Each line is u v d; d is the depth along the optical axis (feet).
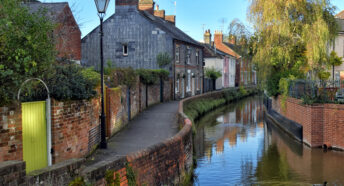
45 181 15.61
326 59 67.87
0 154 18.31
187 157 35.86
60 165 16.94
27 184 14.67
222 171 38.99
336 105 48.39
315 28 64.03
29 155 21.07
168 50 95.04
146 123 52.08
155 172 26.35
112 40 96.37
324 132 50.62
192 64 117.60
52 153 23.75
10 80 19.27
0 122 18.29
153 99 80.79
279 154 47.16
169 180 29.25
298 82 60.85
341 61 81.56
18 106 19.63
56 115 23.95
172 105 80.64
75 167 17.70
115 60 96.27
